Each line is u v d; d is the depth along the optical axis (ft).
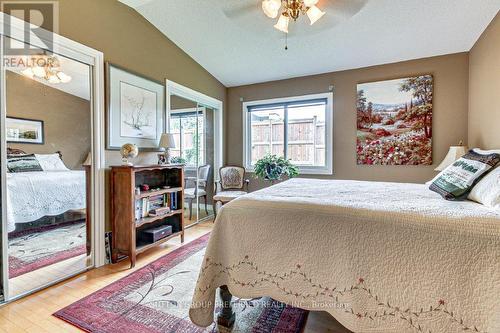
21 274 6.44
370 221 3.91
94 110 7.83
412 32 9.50
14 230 6.33
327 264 4.07
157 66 10.27
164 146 9.79
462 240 3.37
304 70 13.03
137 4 8.86
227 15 9.32
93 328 4.96
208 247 4.85
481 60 9.22
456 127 10.65
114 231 8.21
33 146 6.62
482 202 4.61
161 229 9.31
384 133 11.90
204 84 13.33
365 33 9.75
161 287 6.54
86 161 7.75
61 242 7.28
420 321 3.47
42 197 6.88
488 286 3.17
